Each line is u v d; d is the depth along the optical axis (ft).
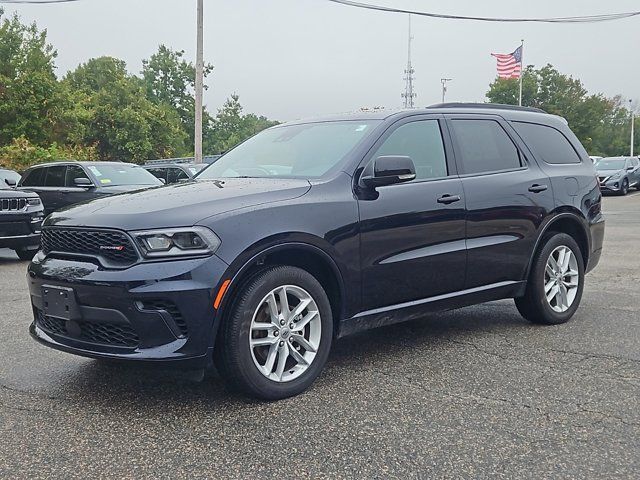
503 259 17.58
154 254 11.98
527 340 17.62
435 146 16.74
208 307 12.07
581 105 239.50
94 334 12.68
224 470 10.24
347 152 15.24
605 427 11.76
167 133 162.61
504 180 17.66
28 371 15.25
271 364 13.09
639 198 82.84
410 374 14.80
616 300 22.81
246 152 17.67
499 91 241.76
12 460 10.64
